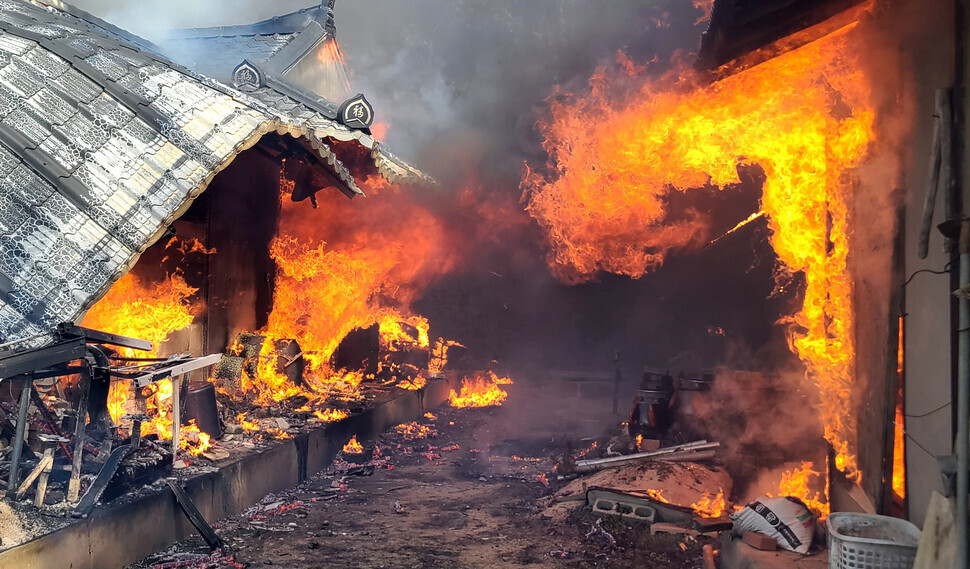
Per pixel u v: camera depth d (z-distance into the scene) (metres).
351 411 12.97
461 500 9.54
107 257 7.32
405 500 9.52
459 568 7.05
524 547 7.64
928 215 4.58
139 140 8.55
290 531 8.03
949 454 4.42
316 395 13.57
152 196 7.97
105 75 9.40
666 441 10.75
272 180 14.41
